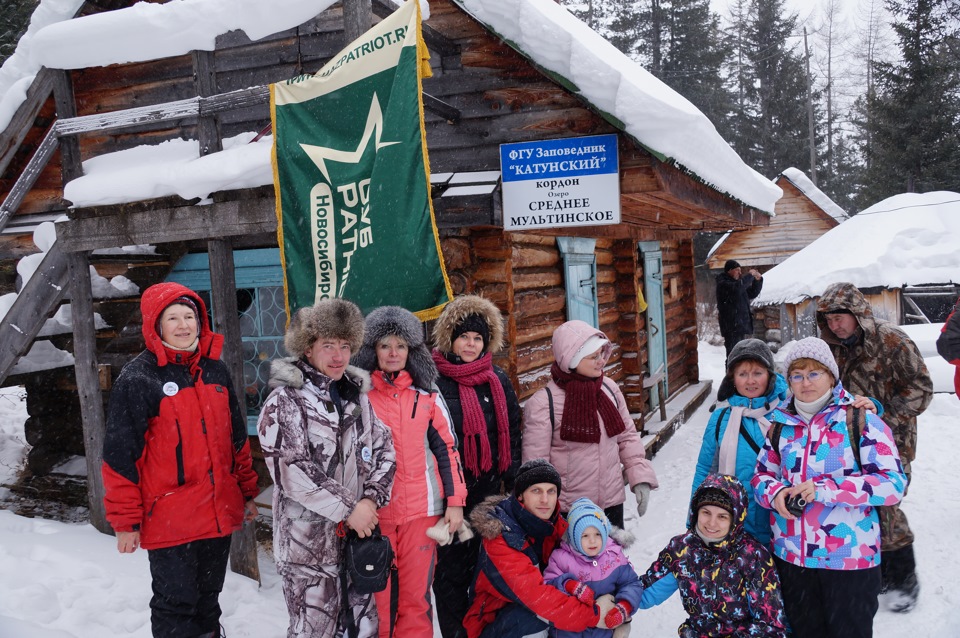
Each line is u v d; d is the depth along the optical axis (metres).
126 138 6.13
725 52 35.22
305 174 4.10
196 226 4.76
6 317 5.36
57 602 3.85
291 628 2.91
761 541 3.17
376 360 3.30
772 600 2.83
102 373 6.59
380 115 3.85
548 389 3.62
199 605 3.37
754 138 36.16
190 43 4.80
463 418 3.46
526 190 4.71
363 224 3.92
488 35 4.98
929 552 4.38
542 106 4.86
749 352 3.24
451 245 4.86
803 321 15.01
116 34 4.93
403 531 3.13
